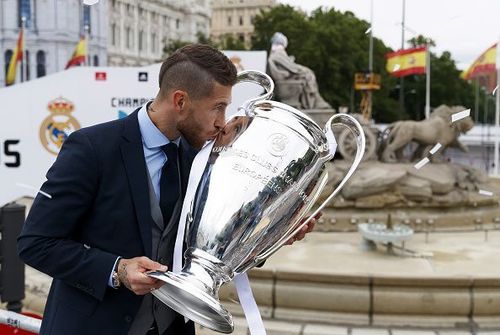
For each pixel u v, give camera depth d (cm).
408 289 454
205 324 149
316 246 631
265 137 158
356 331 439
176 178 170
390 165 827
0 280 434
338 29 4216
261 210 152
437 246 648
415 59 2245
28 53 3572
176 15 6544
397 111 4709
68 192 158
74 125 526
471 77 1733
